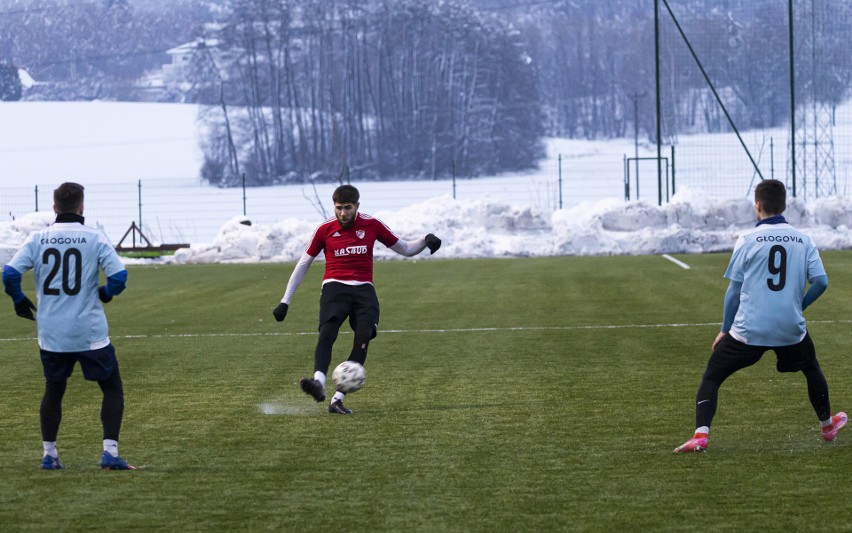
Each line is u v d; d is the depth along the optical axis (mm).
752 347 21109
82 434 24281
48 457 20812
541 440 22953
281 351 38438
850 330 40562
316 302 56281
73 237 20484
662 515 17109
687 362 33906
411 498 18391
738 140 112125
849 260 74375
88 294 20500
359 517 17281
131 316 50781
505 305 52250
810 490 18484
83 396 29422
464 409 26766
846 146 125375
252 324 46906
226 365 35250
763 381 29734
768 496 18141
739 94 110750
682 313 47219
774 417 24984
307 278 72312
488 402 27672
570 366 33594
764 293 20906
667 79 109625
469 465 20750
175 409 27328
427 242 27344
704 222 93250
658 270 70562
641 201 93875
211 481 19750
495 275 69938
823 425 22141
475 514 17344
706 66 110062
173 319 49281
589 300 53562
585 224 89875
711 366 21641
